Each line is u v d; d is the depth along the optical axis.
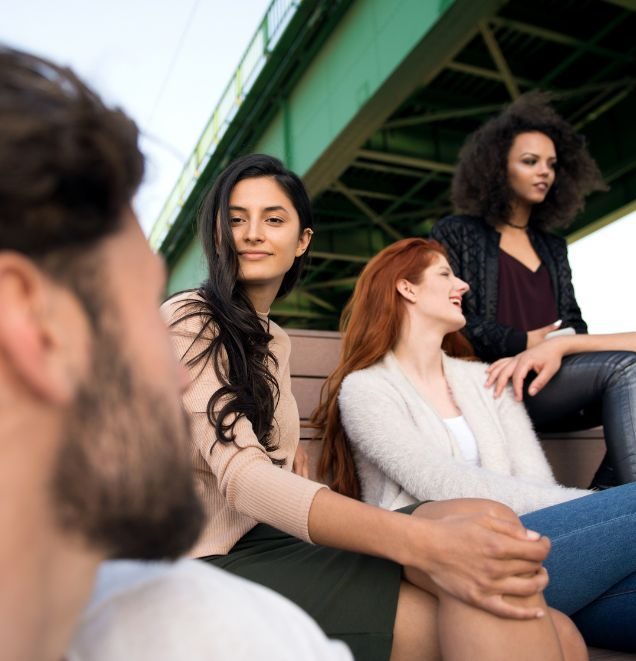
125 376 0.23
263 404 1.10
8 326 0.21
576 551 1.10
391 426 1.58
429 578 0.84
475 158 2.47
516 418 1.83
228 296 1.17
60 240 0.22
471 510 0.84
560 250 2.44
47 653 0.23
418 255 1.90
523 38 10.98
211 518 1.06
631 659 1.12
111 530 0.23
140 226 0.26
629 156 11.91
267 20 10.16
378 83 7.65
